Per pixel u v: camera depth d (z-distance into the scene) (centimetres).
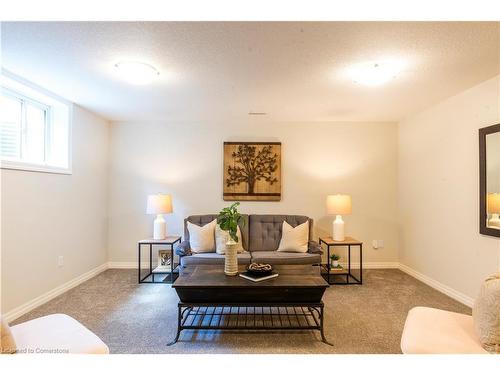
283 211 432
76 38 194
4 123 280
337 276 388
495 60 225
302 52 213
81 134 362
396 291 329
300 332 234
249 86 286
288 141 432
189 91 302
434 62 229
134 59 226
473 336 152
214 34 188
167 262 388
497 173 256
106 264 424
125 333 231
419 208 377
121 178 431
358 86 285
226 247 250
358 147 429
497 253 259
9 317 252
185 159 433
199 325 244
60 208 321
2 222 247
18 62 232
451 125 317
